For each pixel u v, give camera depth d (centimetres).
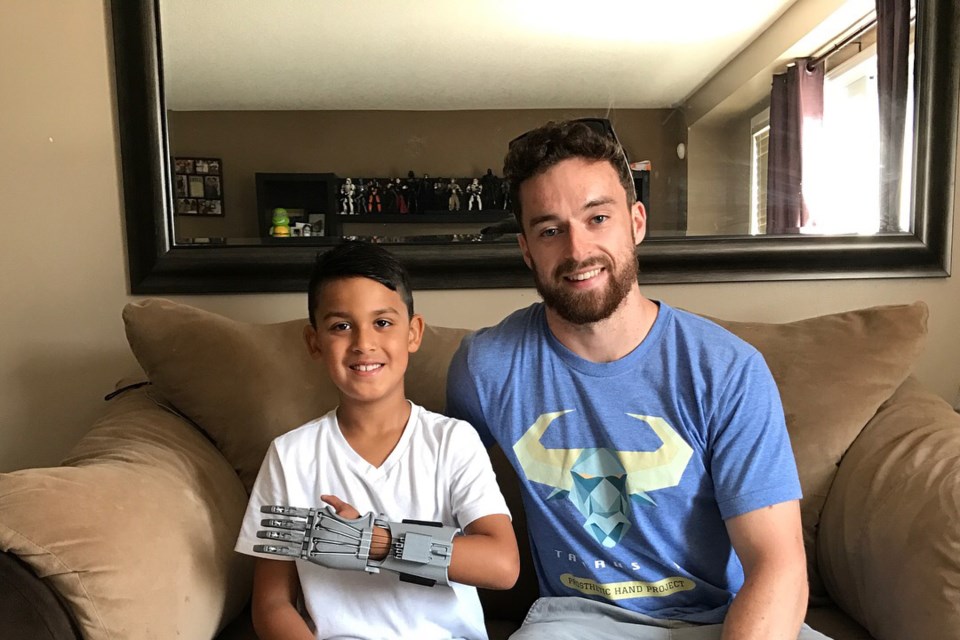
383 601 96
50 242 154
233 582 105
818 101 160
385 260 102
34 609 74
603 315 97
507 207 158
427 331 138
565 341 104
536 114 159
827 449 120
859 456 117
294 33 154
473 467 100
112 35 150
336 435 102
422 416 105
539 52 158
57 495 83
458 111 157
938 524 94
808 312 162
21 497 80
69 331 155
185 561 93
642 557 100
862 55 159
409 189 157
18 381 155
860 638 106
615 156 99
